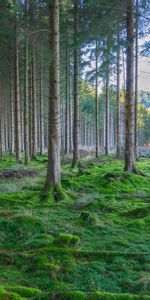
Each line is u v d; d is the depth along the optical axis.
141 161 22.34
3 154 30.59
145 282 4.98
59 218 8.23
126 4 13.17
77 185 12.12
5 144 38.03
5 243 6.71
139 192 11.29
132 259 5.80
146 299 4.34
